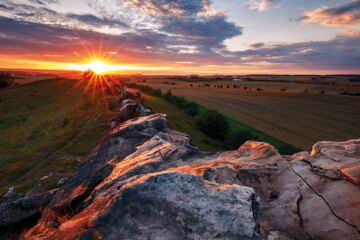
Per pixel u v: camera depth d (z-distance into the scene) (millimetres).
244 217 3162
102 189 5594
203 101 93188
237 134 39156
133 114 28688
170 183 3854
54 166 19812
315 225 3547
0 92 65625
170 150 6863
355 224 3281
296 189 4340
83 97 53875
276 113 71250
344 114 68500
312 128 54156
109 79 100125
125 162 7223
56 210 7781
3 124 39312
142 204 3463
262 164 5168
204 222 3107
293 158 5418
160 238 2914
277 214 3938
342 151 4973
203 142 40281
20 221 10352
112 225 3158
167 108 61375
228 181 4637
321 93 112000
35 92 65062
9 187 17156
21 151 25203
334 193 3916
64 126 32344
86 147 24594
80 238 2982
